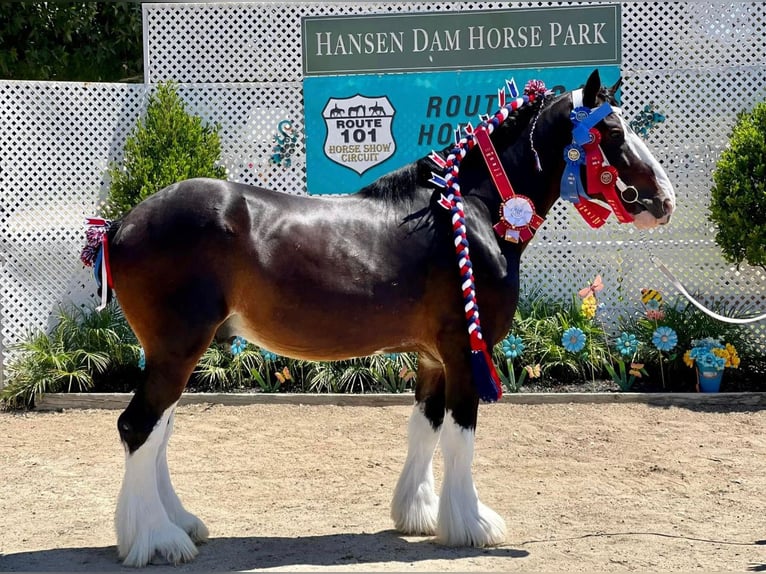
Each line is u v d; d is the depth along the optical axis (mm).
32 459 6793
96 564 4574
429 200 4941
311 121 9164
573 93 5074
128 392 8594
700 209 8992
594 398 8211
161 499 4875
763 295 8875
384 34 9055
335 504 5727
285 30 9273
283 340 4789
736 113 8945
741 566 4551
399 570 4441
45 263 8969
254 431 7535
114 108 9141
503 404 8180
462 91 9078
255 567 4516
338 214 4855
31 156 8938
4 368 8719
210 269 4578
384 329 4828
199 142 8867
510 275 4922
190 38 9211
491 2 9031
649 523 5289
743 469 6391
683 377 8641
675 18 8961
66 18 12289
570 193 5004
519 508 5586
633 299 9109
